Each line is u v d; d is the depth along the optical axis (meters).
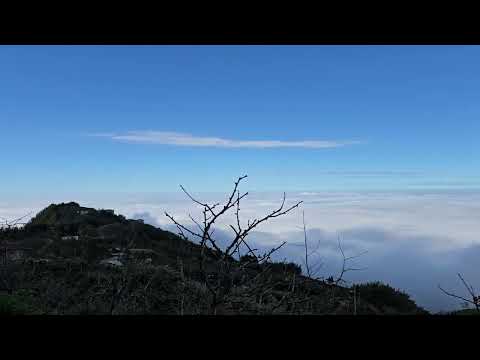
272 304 3.89
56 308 5.00
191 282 4.11
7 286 5.73
